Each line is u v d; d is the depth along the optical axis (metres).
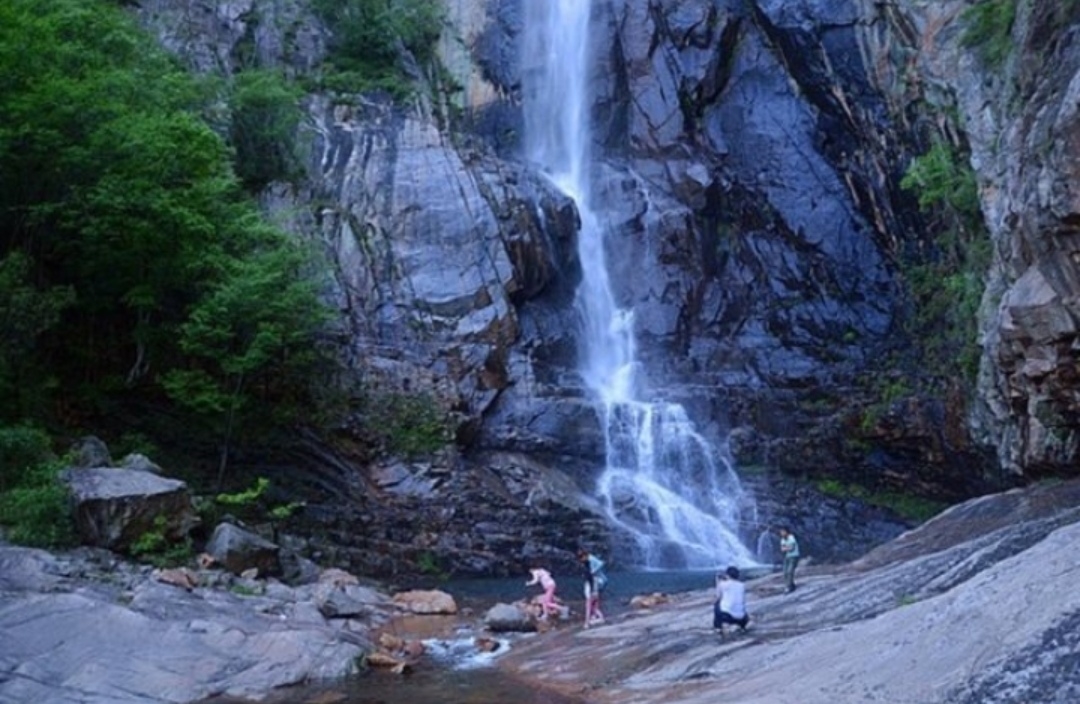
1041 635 9.34
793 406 34.88
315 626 15.66
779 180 39.16
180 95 28.67
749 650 13.38
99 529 17.84
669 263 37.28
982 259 30.14
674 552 28.42
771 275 38.06
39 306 20.47
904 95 34.75
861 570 20.16
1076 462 23.70
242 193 30.66
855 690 10.18
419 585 23.52
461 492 28.23
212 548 19.44
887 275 37.09
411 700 12.62
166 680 12.86
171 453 25.34
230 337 25.41
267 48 36.06
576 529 28.06
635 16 40.78
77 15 24.73
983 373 27.53
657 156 39.66
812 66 38.81
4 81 21.92
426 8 40.50
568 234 36.50
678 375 35.47
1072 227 20.72
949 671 9.68
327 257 31.17
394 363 30.42
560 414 31.52
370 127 34.78
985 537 16.97
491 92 40.47
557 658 14.83
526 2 41.47
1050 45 24.36
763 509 31.75
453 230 32.91
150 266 24.72
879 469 33.59
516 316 32.75
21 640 13.31
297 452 27.67
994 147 27.56
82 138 23.08
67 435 23.05
